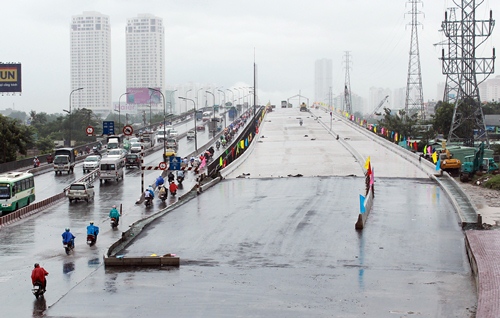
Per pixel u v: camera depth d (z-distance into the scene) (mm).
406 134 147875
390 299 28203
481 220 44688
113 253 37656
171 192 63875
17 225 48000
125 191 68125
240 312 26719
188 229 44844
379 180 69438
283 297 28750
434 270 33062
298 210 51781
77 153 106250
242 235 42469
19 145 99938
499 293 26469
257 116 187000
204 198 60250
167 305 27828
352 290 29672
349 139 117562
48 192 68062
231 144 114500
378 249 37781
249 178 74812
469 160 84875
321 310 26797
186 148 122125
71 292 29969
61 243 41062
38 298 29000
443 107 134000
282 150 102875
